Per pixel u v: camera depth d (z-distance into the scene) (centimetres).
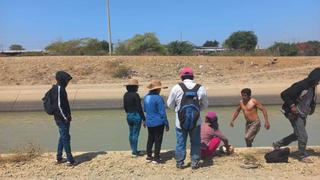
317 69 970
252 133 1210
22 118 2338
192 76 959
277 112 2323
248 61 4422
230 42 9138
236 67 4278
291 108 973
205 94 944
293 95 972
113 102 2611
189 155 1065
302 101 976
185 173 933
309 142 1602
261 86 2816
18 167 988
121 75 3875
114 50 6138
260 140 1614
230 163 994
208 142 1033
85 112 2494
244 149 1096
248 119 1212
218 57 4491
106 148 1539
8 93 2700
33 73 3869
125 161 1020
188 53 6288
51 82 3691
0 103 2603
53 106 980
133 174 932
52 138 1755
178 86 940
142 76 3912
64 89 994
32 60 4131
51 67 4000
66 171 957
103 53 5703
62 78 992
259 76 3678
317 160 1004
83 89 2842
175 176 915
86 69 3981
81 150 1512
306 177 895
